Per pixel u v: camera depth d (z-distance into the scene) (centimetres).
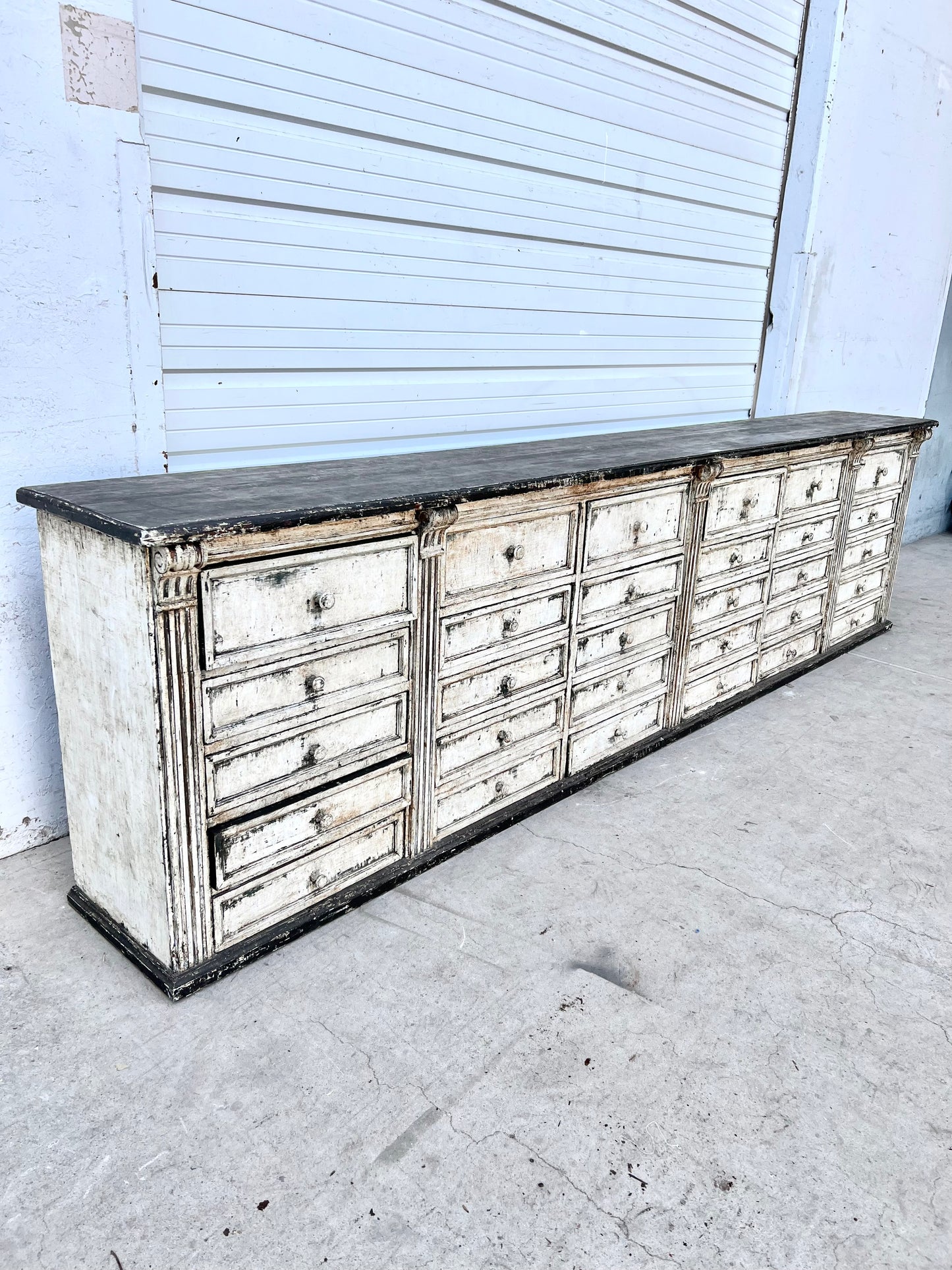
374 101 316
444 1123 188
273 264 303
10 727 271
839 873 292
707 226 494
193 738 207
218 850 221
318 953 241
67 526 215
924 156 636
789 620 455
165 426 288
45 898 260
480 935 251
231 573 204
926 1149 187
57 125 236
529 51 364
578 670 326
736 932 258
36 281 242
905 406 725
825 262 566
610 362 459
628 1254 162
